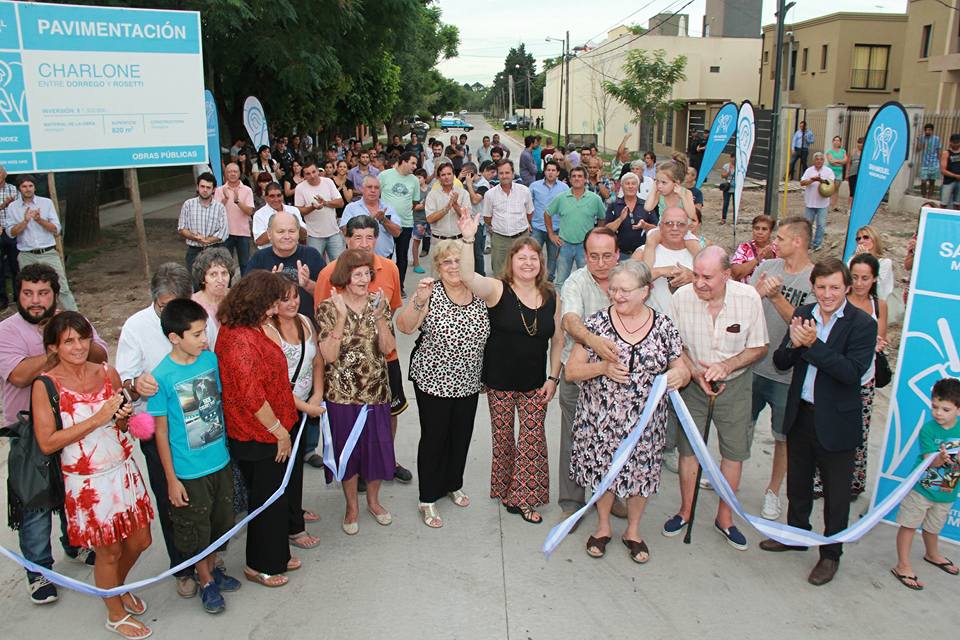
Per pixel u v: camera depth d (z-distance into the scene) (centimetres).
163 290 392
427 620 388
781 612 397
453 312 450
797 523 439
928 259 454
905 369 464
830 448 411
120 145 926
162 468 387
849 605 404
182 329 354
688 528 463
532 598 407
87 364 364
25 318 390
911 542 421
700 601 406
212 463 378
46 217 875
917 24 2486
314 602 404
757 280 516
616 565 440
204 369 374
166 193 2378
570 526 405
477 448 596
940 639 376
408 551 452
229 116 1998
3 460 563
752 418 508
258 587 418
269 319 404
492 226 948
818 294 407
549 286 461
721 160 3462
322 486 538
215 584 399
